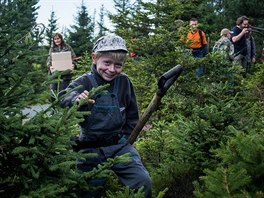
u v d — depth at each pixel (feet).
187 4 22.47
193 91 20.11
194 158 11.64
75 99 9.01
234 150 6.85
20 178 7.28
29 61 7.29
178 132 12.21
